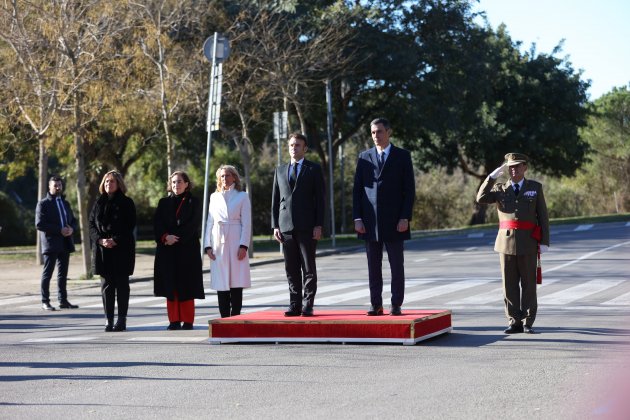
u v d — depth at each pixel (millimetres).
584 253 30781
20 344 14281
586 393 8977
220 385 10055
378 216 13578
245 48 37688
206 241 15438
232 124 46094
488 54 50906
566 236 41094
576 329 13930
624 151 85375
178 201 15469
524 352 11742
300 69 39625
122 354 12656
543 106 67938
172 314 15508
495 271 25828
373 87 48844
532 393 9094
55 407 9141
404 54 45500
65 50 28141
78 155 29141
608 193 88188
